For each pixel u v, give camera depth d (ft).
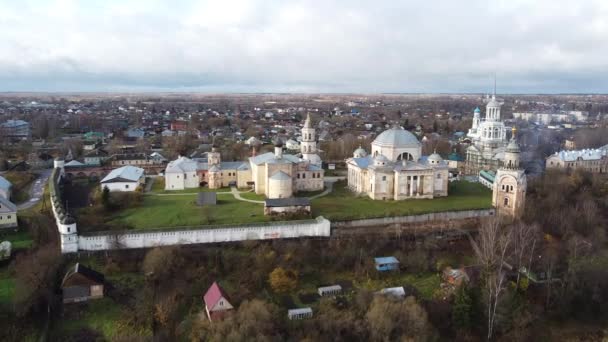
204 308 345.51
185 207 495.41
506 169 482.69
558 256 408.46
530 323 353.51
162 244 406.41
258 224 424.87
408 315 323.57
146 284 364.79
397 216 467.11
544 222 474.90
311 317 335.26
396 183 527.40
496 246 404.36
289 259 395.96
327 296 361.71
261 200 525.75
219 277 378.94
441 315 346.33
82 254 392.88
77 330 323.57
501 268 368.68
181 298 354.13
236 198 536.42
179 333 321.52
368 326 319.88
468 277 369.71
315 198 540.52
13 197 547.08
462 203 515.50
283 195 519.19
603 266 399.03
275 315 325.83
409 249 427.33
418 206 502.38
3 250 383.45
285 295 362.94
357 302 347.36
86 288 345.92
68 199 539.70
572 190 565.53
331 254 406.21
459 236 452.76
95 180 645.51
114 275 374.02
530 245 415.85
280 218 451.12
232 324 305.12
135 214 472.44
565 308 368.07
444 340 335.26
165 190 580.30
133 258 392.06
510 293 357.00
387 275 391.86
